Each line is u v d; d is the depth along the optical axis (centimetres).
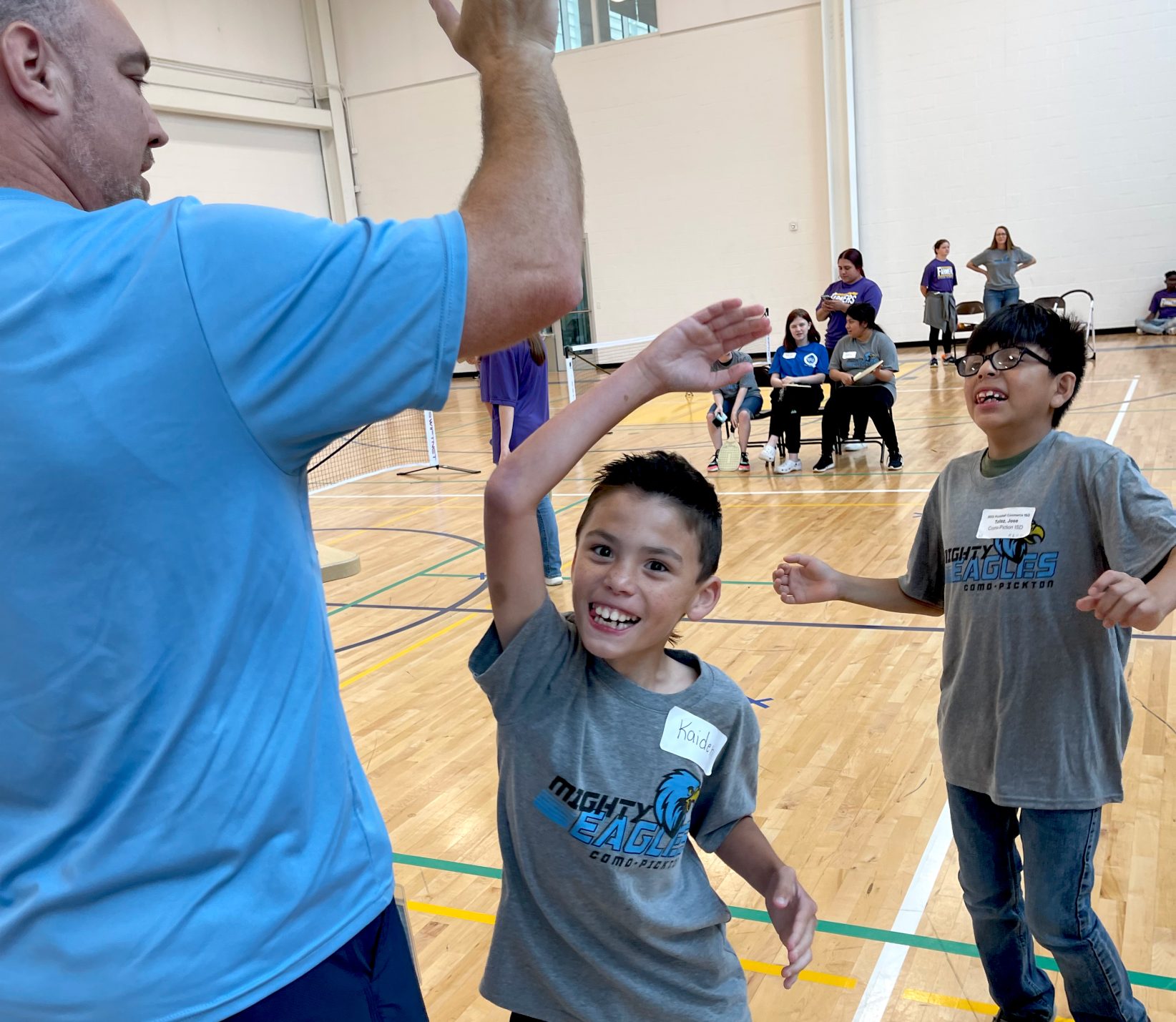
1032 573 176
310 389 85
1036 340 176
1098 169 1420
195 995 88
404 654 484
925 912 247
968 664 185
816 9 1511
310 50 1806
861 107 1516
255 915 91
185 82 1537
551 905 137
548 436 122
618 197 1703
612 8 1634
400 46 1777
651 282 1714
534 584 129
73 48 91
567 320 1770
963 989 219
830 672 416
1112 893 247
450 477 988
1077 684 174
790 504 727
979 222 1495
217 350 83
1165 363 1170
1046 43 1405
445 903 271
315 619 97
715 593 142
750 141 1598
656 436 1127
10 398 80
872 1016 213
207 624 87
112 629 84
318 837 96
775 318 1647
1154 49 1359
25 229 84
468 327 90
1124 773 306
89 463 81
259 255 83
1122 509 165
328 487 978
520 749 132
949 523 191
